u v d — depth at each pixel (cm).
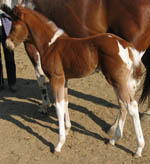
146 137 396
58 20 435
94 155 365
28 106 505
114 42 324
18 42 375
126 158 357
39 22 359
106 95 530
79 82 593
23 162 357
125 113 366
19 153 375
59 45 349
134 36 386
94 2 401
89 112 471
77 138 401
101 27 409
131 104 326
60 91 356
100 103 500
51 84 361
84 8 407
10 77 547
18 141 400
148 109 441
